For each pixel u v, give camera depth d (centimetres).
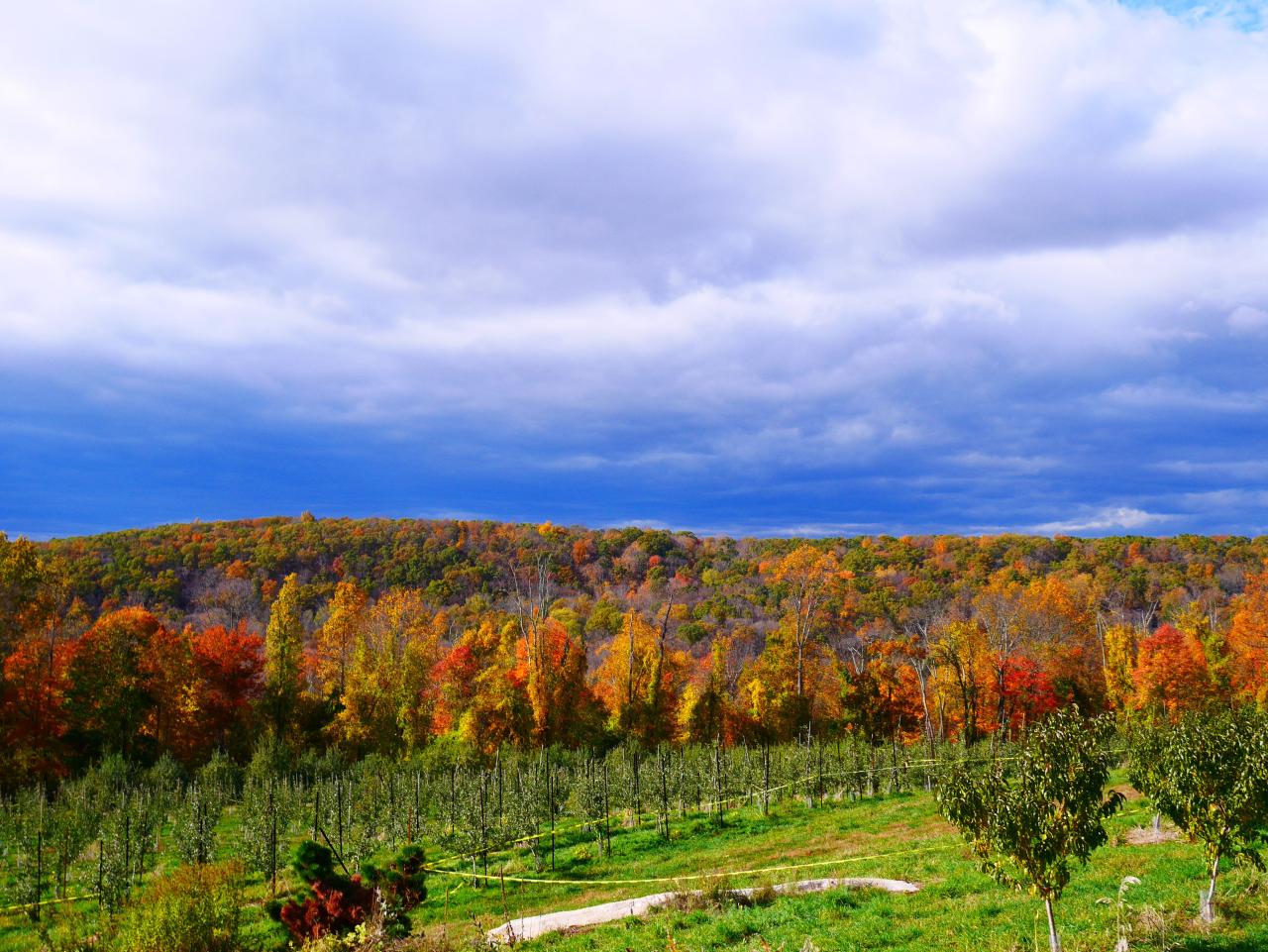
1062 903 1680
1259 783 1384
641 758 5256
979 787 1312
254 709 7156
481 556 15138
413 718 7031
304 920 2003
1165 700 6519
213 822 3466
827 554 14012
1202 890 1617
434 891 2933
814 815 3994
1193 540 13462
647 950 1748
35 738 5566
